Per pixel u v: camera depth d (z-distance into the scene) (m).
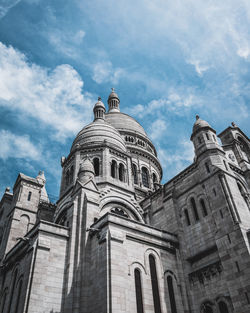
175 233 36.56
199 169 37.72
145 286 29.45
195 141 40.19
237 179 36.91
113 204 40.75
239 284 27.34
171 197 39.56
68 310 27.84
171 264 33.41
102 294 26.62
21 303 27.75
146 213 42.97
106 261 28.02
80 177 39.31
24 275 29.86
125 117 74.56
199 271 32.09
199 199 36.31
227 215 31.41
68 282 29.31
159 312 28.83
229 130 44.41
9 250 39.91
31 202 45.88
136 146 66.25
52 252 30.98
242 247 28.55
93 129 51.25
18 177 48.38
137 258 30.81
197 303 30.91
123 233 31.19
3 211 49.22
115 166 46.06
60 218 40.62
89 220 34.31
